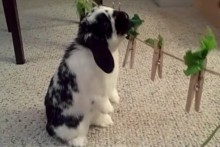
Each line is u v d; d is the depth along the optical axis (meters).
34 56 1.76
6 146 1.13
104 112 1.14
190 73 0.66
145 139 1.15
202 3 2.28
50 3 2.60
